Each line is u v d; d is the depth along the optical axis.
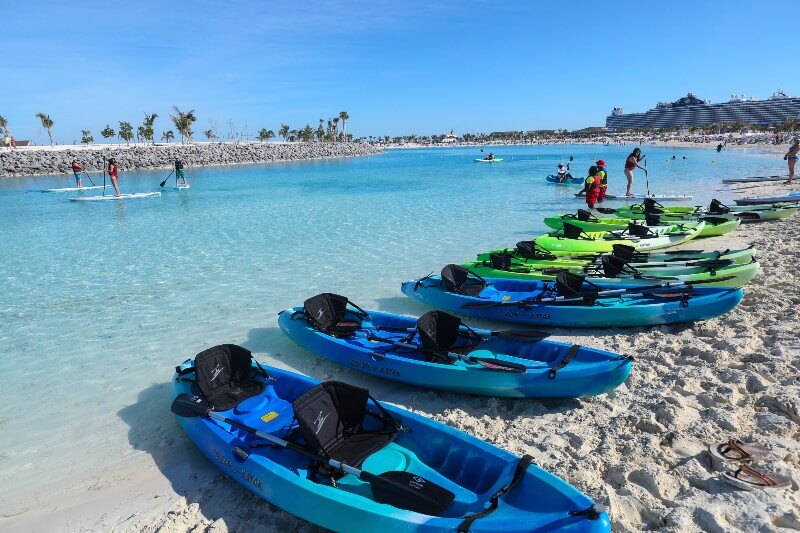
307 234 15.73
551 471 4.39
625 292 7.77
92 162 52.31
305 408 4.20
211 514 4.33
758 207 15.77
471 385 5.72
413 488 3.71
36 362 7.52
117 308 9.61
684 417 5.06
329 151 86.25
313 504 3.83
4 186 37.72
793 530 3.45
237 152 69.44
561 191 25.78
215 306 9.55
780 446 4.45
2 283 11.39
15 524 4.40
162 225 18.16
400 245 13.91
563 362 5.52
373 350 6.48
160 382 6.82
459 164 54.94
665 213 15.08
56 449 5.47
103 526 4.30
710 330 7.13
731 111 135.25
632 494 4.04
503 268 9.77
